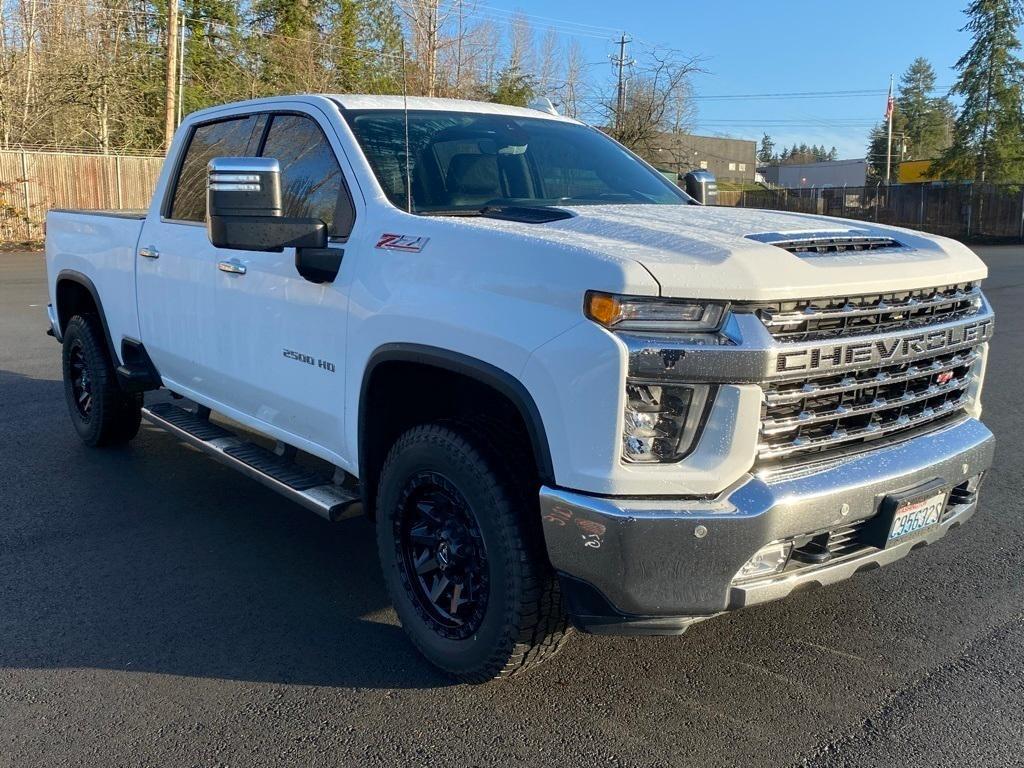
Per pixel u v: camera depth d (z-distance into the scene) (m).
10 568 4.36
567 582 2.81
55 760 2.89
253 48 33.28
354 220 3.70
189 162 5.05
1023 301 14.48
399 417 3.60
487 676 3.19
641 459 2.67
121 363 5.72
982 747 2.94
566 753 2.93
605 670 3.43
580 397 2.67
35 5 29.62
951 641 3.65
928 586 4.16
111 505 5.24
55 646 3.62
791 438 2.83
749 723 3.09
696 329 2.64
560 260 2.80
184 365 4.95
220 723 3.10
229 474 5.83
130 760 2.89
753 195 44.06
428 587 3.41
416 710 3.17
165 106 29.30
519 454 3.05
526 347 2.80
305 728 3.07
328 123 4.05
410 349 3.22
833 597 4.05
